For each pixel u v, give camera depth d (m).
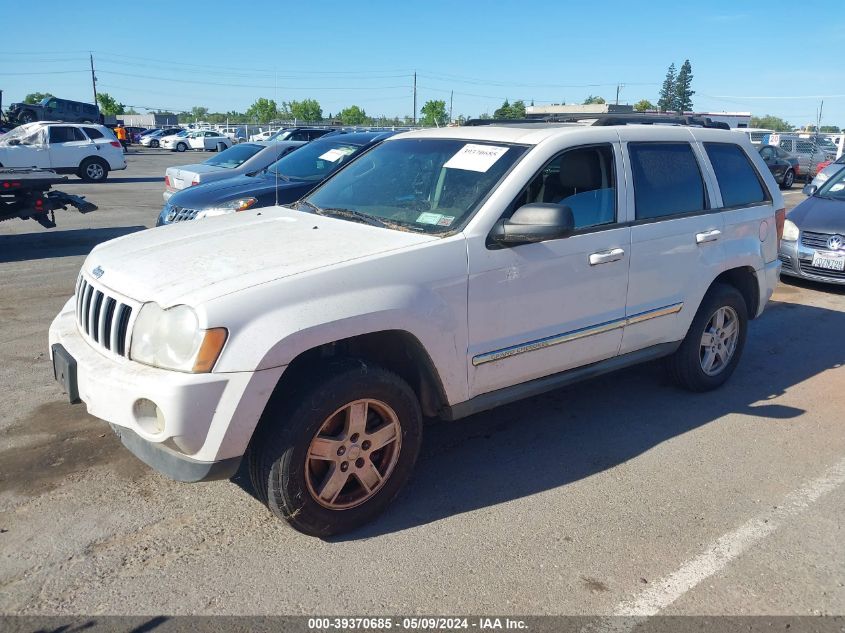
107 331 3.31
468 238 3.62
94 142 22.59
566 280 4.03
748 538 3.47
